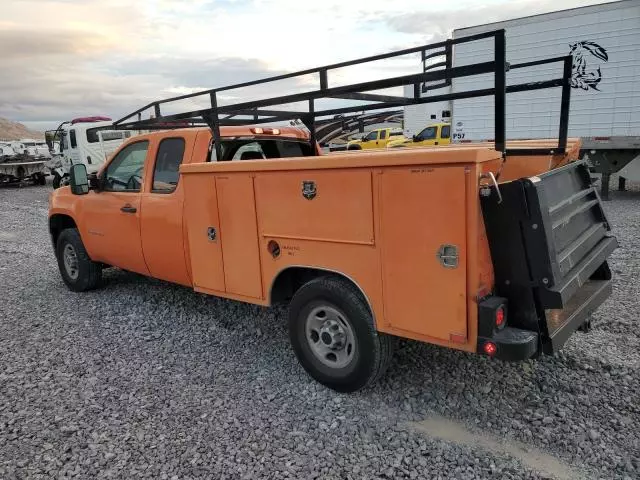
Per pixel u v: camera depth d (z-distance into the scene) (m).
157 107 4.84
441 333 2.91
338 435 3.12
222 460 2.91
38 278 7.12
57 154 20.28
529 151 3.79
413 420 3.25
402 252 2.98
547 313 2.94
